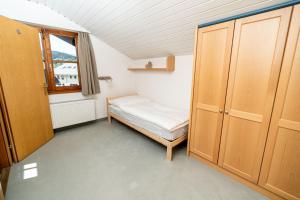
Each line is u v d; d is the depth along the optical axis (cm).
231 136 177
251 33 147
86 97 335
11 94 201
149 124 240
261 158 156
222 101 178
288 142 138
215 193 163
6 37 193
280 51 132
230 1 145
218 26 168
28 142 228
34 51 237
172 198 156
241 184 175
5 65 193
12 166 201
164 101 343
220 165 192
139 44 303
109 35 304
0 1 220
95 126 339
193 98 207
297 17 121
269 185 155
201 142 209
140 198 156
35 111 241
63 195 158
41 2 247
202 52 188
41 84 253
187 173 193
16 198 153
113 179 182
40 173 190
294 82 129
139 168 202
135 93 423
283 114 138
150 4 182
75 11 253
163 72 333
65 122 304
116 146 257
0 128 191
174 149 248
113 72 373
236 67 162
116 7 210
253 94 154
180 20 193
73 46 310
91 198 155
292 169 139
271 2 134
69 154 231
